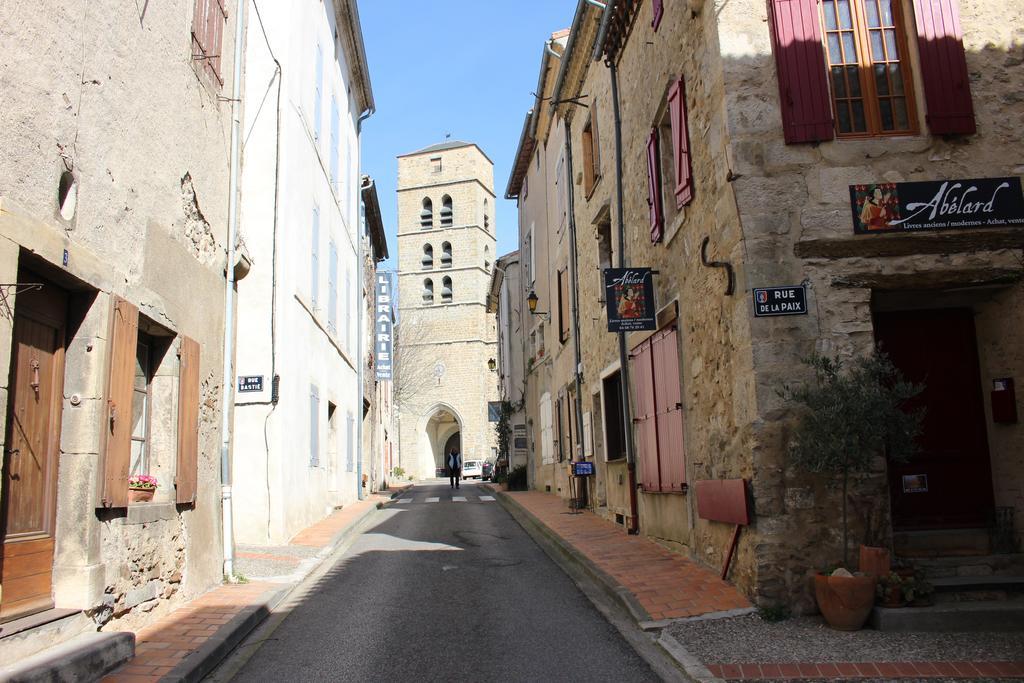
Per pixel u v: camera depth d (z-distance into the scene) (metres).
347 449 19.19
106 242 5.65
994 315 7.12
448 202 62.06
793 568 6.34
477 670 5.35
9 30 4.46
